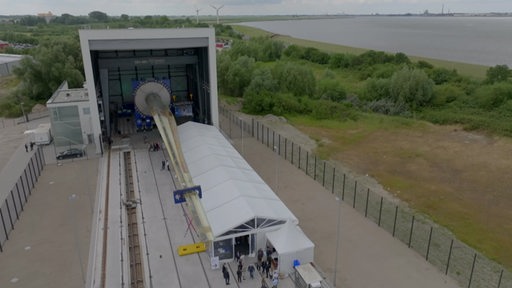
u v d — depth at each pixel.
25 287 33.94
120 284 34.00
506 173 59.78
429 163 63.50
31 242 40.16
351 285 34.16
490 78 109.50
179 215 44.34
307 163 58.50
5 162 61.47
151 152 62.31
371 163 63.00
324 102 95.62
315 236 41.34
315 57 161.88
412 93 99.62
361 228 42.97
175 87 81.31
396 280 34.84
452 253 39.03
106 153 62.81
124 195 49.16
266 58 165.88
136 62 68.25
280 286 33.41
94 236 41.00
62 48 116.75
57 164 59.34
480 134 78.75
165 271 35.19
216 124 68.31
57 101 62.75
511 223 45.44
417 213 47.00
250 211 36.22
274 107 92.19
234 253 36.59
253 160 62.22
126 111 77.31
